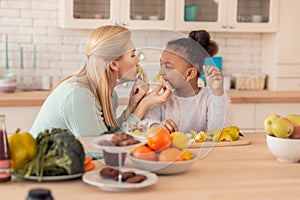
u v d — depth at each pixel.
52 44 4.88
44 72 4.89
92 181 1.87
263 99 4.62
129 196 1.80
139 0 4.64
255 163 2.31
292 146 2.29
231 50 5.23
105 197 1.78
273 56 5.04
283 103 4.69
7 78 4.53
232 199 1.80
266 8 4.93
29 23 4.82
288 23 4.96
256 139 2.86
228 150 2.56
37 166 1.92
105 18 4.61
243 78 5.04
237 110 4.60
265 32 5.03
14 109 4.15
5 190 1.84
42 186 1.89
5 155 1.92
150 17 4.68
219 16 4.81
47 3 4.83
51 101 2.48
